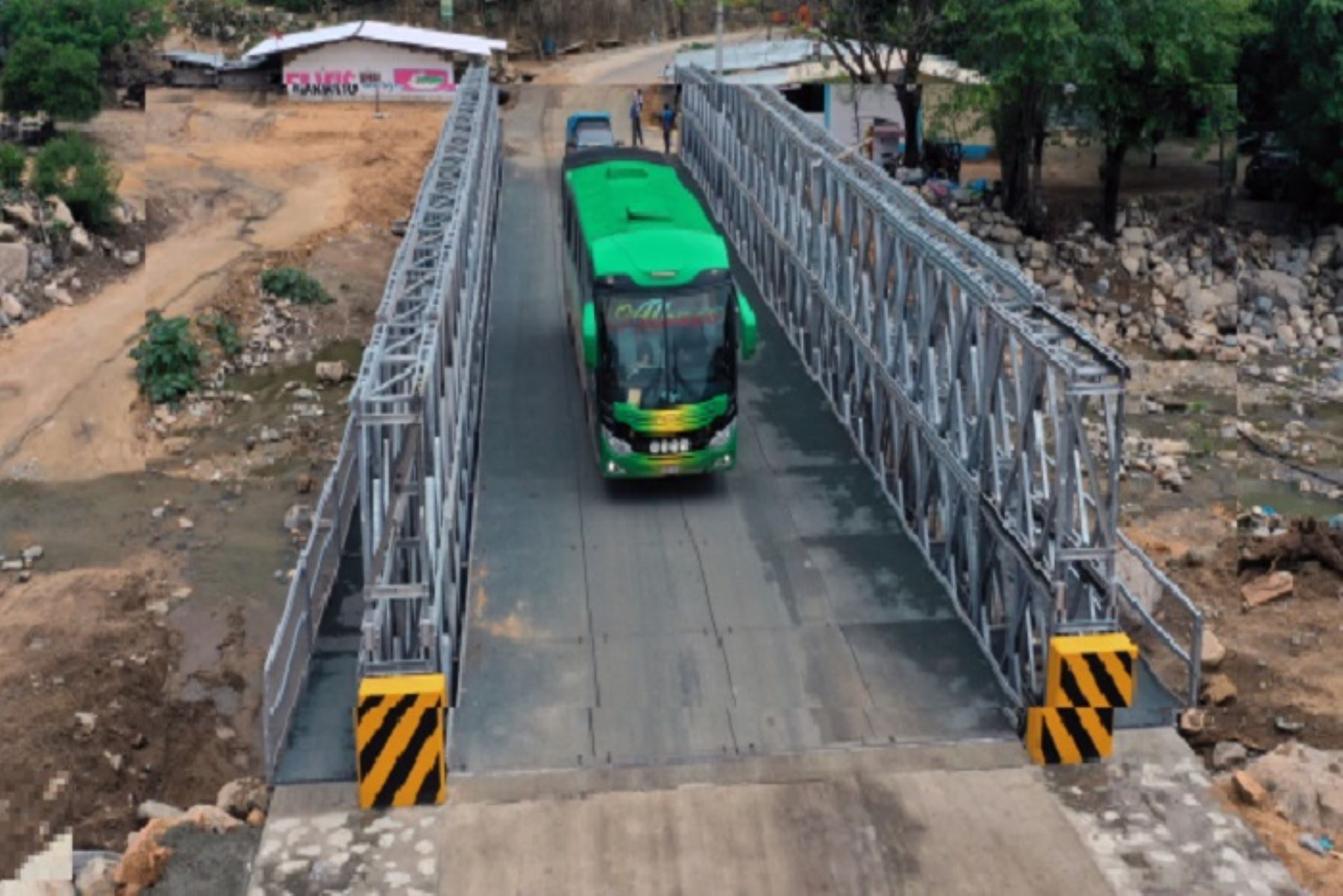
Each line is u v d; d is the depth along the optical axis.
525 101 60.53
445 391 17.62
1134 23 38.03
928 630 17.62
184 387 30.94
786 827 13.98
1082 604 15.98
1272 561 21.94
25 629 21.83
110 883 13.88
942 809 14.23
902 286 19.95
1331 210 42.41
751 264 32.38
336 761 14.88
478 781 14.66
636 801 14.38
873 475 21.98
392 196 44.75
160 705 20.23
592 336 20.80
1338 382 33.53
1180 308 38.38
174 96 58.66
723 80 38.19
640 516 20.67
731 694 16.25
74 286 36.34
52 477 27.55
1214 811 14.20
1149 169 48.09
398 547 15.84
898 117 46.44
